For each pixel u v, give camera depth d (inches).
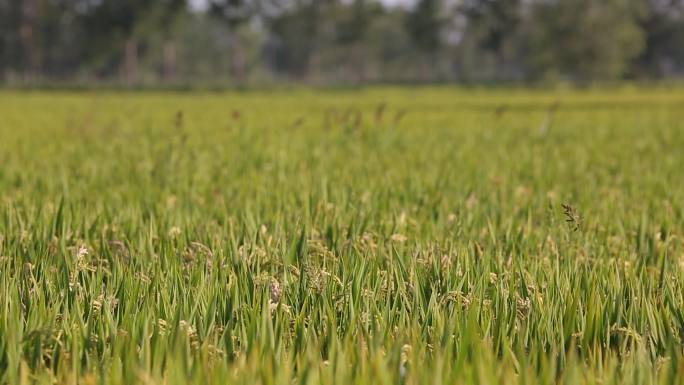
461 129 977.5
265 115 1406.3
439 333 169.6
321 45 6692.9
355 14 6250.0
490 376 135.8
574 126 1059.3
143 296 195.0
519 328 177.2
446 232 295.4
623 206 367.6
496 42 5989.2
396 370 140.3
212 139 766.5
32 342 160.6
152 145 698.8
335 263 227.0
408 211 340.8
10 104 2117.4
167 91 4141.2
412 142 761.0
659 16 6033.5
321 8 6112.2
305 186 416.2
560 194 402.0
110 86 4434.1
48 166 519.2
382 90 4766.2
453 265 227.3
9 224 290.4
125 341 159.0
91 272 225.1
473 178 462.6
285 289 202.1
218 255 234.4
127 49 5477.4
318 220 302.0
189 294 190.5
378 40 7135.8
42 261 223.1
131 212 318.3
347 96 3491.6
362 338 157.6
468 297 191.8
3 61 5438.0
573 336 170.1
